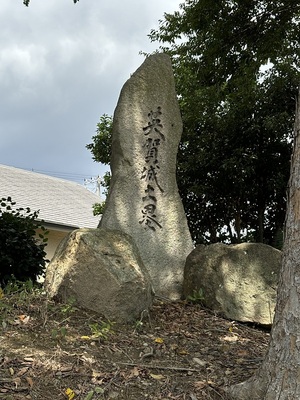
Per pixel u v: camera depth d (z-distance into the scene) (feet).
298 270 9.98
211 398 11.62
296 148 10.61
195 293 19.04
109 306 15.62
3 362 12.12
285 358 9.96
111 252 16.38
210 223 39.01
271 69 35.40
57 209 52.70
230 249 19.11
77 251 16.38
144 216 22.81
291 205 10.38
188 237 23.16
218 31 35.73
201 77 38.04
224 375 12.90
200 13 35.42
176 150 24.16
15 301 16.43
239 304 18.24
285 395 9.80
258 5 34.76
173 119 24.31
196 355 14.26
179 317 17.58
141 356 13.56
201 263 19.33
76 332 14.37
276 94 34.73
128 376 12.30
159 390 11.90
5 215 25.77
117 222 22.44
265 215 38.55
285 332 10.04
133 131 23.52
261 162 34.60
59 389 11.43
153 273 22.07
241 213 38.73
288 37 36.96
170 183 23.62
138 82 24.04
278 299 10.41
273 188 34.12
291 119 34.14
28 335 13.75
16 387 11.21
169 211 23.20
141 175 23.24
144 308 16.33
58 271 16.93
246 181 35.27
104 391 11.50
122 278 15.75
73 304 16.10
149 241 22.52
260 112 34.76
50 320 14.94
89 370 12.34
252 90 35.01
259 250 19.16
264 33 35.68
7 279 24.49
